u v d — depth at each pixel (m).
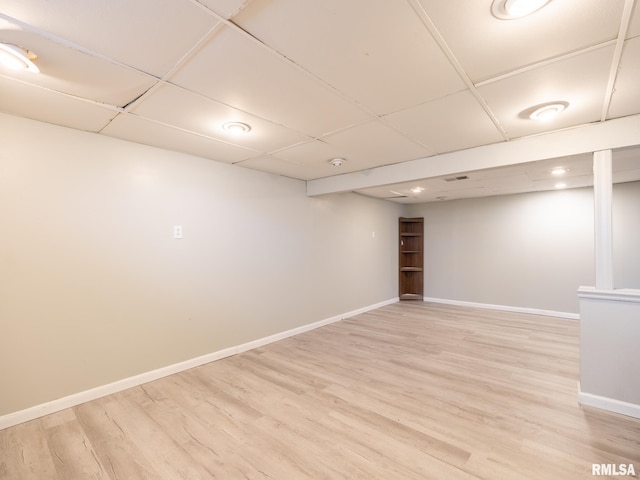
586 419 2.10
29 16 1.22
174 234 2.97
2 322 2.08
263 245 3.79
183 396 2.46
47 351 2.25
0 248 2.08
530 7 1.17
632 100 1.96
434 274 6.45
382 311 5.59
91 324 2.45
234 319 3.45
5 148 2.11
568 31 1.32
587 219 4.84
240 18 1.25
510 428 2.00
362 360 3.20
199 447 1.84
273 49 1.46
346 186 3.94
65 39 1.37
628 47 1.42
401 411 2.21
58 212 2.31
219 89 1.83
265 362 3.18
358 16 1.24
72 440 1.91
